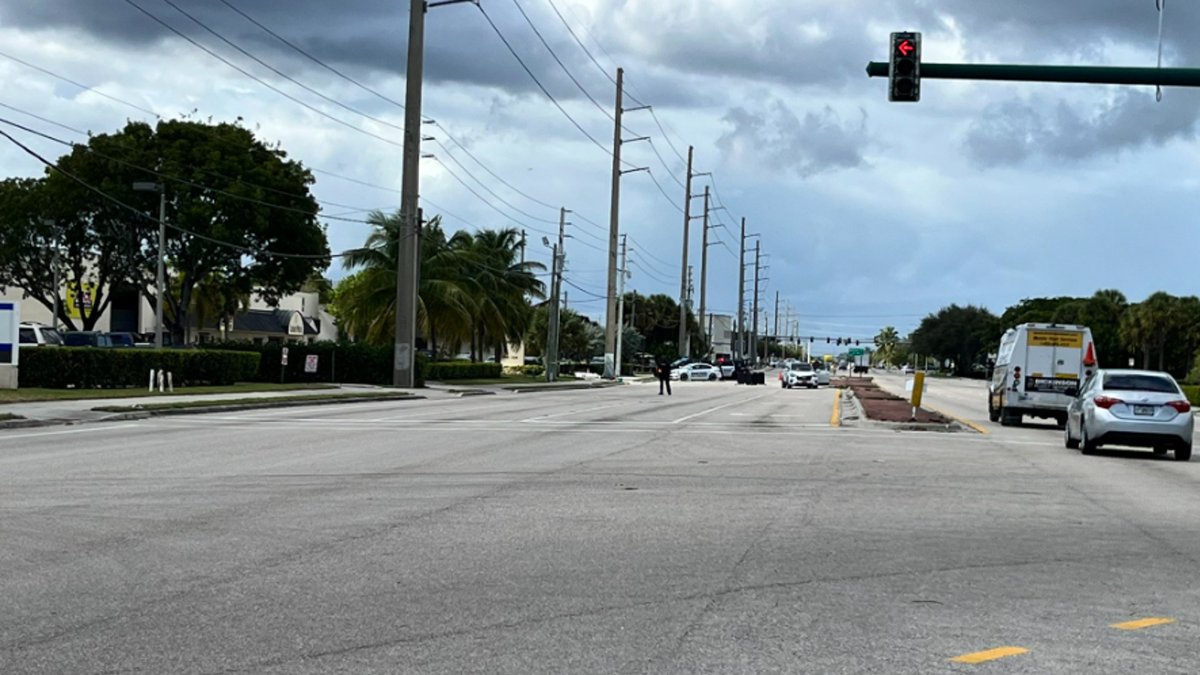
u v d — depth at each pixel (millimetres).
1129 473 18547
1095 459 21297
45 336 50250
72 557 9477
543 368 98562
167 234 60688
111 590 8273
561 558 9742
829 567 9609
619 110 83875
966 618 7855
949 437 26391
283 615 7602
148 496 13266
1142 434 21266
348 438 22391
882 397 49031
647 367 124750
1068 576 9461
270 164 62344
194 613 7617
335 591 8344
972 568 9719
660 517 12188
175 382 41969
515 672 6371
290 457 18203
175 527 11047
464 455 18953
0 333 34219
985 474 17594
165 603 7898
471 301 66562
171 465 16734
